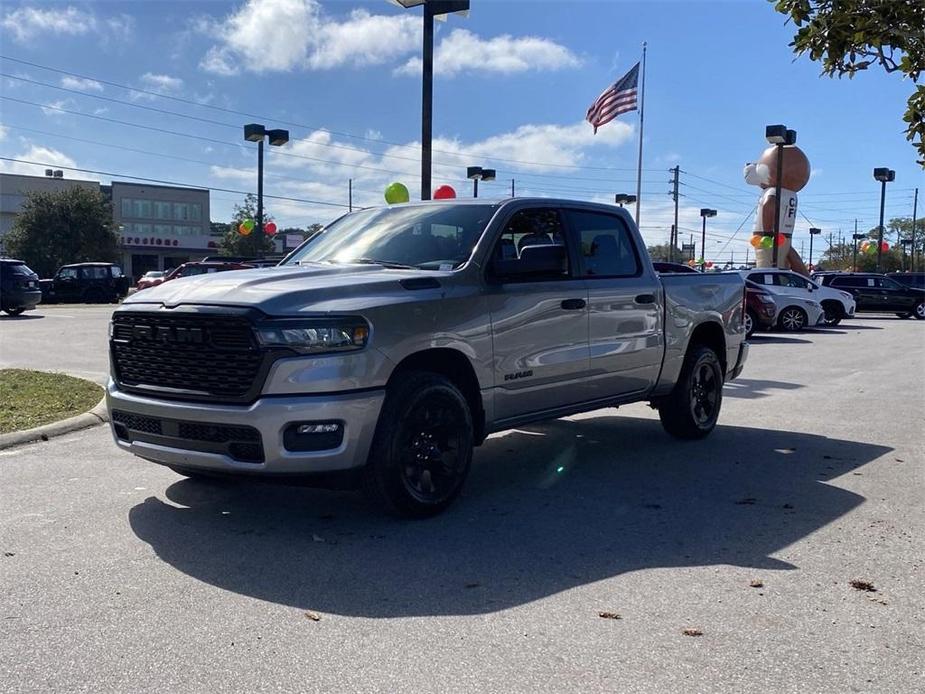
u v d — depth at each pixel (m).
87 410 8.89
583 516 5.48
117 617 3.86
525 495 6.00
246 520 5.34
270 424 4.65
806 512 5.60
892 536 5.10
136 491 6.01
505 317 5.73
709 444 7.85
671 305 7.39
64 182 79.81
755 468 6.87
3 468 6.68
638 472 6.72
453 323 5.36
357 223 6.68
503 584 4.28
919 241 94.75
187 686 3.22
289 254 6.69
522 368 5.89
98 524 5.24
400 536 5.03
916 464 7.02
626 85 24.98
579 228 6.66
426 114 13.69
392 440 5.00
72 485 6.16
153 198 87.50
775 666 3.40
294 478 4.82
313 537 5.01
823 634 3.71
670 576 4.41
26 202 58.84
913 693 3.20
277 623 3.80
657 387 7.37
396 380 5.11
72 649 3.53
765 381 12.77
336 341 4.77
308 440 4.73
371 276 5.30
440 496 5.38
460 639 3.64
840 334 24.16
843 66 5.51
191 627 3.75
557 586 4.25
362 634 3.68
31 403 9.16
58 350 15.67
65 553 4.71
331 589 4.20
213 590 4.19
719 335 8.25
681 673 3.34
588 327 6.43
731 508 5.69
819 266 98.88
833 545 4.93
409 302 5.12
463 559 4.64
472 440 5.56
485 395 5.66
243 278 5.24
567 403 6.41
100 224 58.94
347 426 4.80
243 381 4.73
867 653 3.53
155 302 5.17
